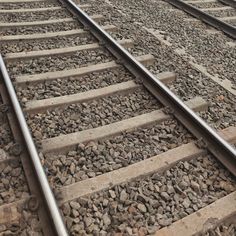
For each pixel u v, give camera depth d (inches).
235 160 96.0
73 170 94.6
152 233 80.8
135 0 216.5
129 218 83.9
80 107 117.8
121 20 185.6
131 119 113.3
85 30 166.7
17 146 96.0
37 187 86.8
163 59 152.2
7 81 115.6
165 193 90.4
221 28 187.2
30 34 160.4
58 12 184.9
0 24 164.1
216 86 137.0
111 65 141.3
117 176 93.1
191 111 110.9
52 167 94.7
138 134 108.7
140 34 172.4
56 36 159.9
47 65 138.5
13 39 152.9
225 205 87.7
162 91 121.8
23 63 138.5
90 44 156.3
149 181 93.6
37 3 193.0
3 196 86.4
